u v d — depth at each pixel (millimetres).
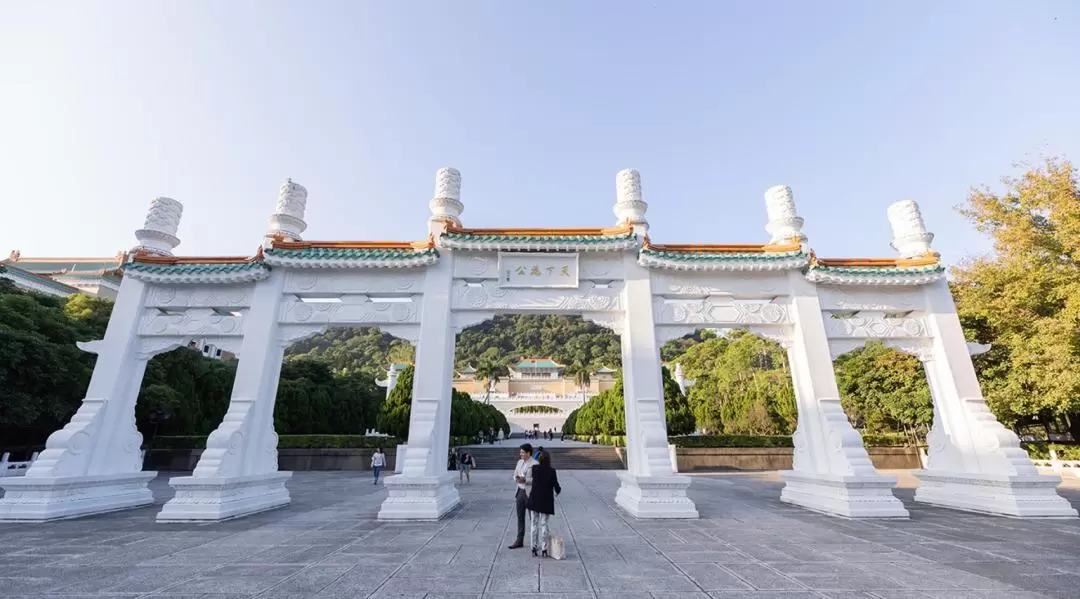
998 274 19328
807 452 11375
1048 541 7473
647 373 11055
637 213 12180
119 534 8141
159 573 5797
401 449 11727
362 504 12055
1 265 23141
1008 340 19047
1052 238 18094
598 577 5582
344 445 27188
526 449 7531
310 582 5410
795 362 11742
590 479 20781
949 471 11133
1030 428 24297
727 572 5773
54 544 7395
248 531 8391
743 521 9359
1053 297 17469
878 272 11586
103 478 10453
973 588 5156
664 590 5102
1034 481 9742
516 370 86938
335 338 139250
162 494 14234
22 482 9469
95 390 10984
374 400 47469
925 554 6645
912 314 12227
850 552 6773
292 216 12320
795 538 7758
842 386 30500
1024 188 18984
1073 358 16641
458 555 6664
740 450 26688
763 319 11766
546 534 6770
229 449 10023
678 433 29953
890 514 9555
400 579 5523
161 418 25312
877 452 27906
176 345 11531
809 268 11703
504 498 13531
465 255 11898
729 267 11609
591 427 45688
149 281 11523
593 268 11969
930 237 12227
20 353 17406
